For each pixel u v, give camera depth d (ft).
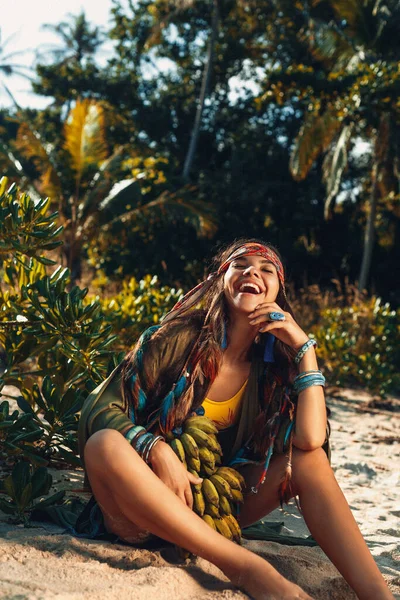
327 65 68.95
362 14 64.54
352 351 34.22
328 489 7.40
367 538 10.24
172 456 7.14
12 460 11.11
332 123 58.18
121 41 88.74
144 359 7.75
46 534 7.95
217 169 82.28
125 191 58.08
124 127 83.05
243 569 6.64
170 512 6.71
